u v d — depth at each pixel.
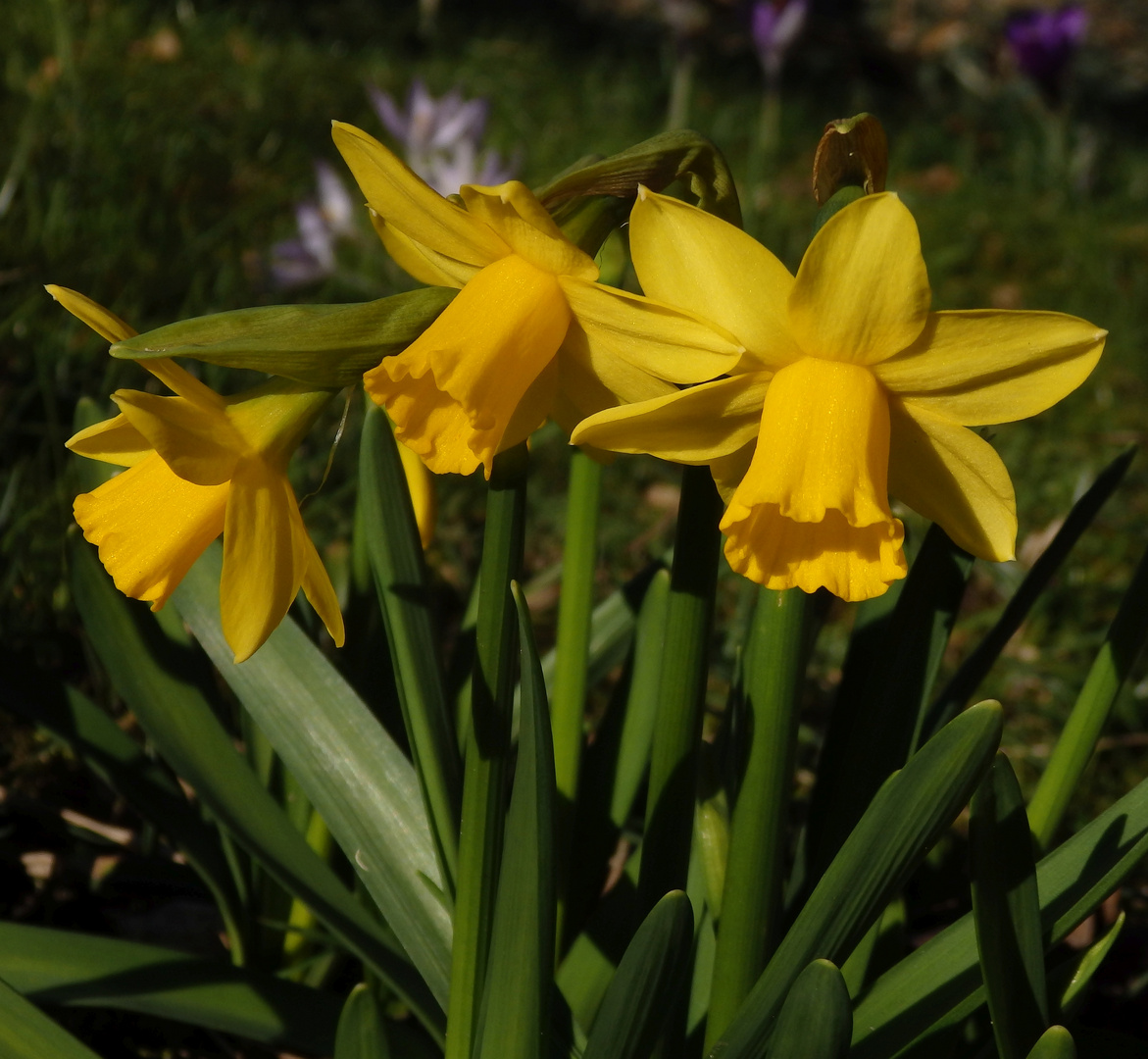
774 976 0.27
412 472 0.32
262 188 0.87
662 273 0.25
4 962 0.30
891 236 0.24
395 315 0.26
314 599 0.27
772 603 0.27
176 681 0.34
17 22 0.97
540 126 1.17
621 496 0.67
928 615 0.31
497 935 0.27
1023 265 1.02
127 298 0.65
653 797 0.29
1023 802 0.27
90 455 0.28
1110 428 0.77
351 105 1.08
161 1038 0.35
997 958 0.27
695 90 1.35
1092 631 0.59
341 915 0.32
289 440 0.27
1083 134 1.25
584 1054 0.27
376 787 0.32
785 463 0.25
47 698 0.35
